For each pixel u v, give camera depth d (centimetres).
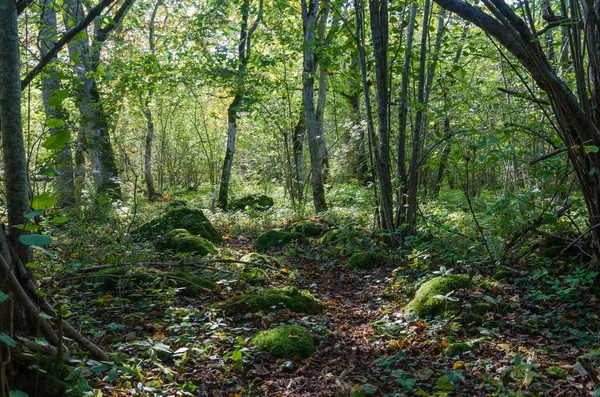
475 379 381
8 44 338
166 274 619
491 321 495
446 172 838
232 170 2773
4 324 292
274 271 743
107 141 1385
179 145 2527
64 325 348
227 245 1040
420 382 388
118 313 531
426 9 820
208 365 416
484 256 661
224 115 2294
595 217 524
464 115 966
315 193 1334
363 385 374
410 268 693
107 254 702
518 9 794
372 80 1084
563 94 491
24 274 335
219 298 602
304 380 401
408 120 1149
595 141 495
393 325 504
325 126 1928
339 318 564
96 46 938
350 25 893
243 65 1462
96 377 366
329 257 870
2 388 260
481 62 1224
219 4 1452
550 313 492
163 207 1664
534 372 353
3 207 628
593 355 371
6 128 338
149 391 356
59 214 974
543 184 752
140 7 1747
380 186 856
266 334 466
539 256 629
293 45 1390
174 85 1458
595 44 503
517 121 860
